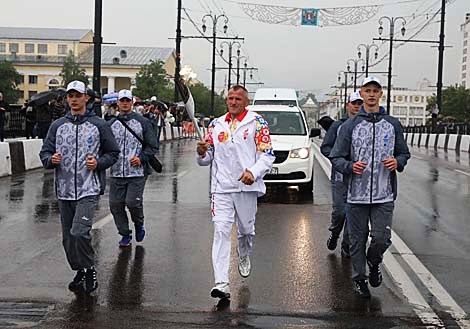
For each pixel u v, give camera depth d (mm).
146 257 7422
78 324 5117
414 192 13984
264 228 9352
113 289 6105
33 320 5195
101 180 6086
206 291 6062
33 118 21938
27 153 17328
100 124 6000
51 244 8031
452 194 13680
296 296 5941
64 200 5965
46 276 6527
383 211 5742
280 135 13555
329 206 11617
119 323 5156
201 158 5910
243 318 5309
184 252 7688
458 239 8734
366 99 5707
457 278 6652
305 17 30828
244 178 5676
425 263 7293
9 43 80062
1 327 5012
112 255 7516
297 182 12906
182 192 13273
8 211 10484
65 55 78875
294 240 8516
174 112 39812
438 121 39125
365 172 5703
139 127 7848
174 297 5867
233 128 5832
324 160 22625
